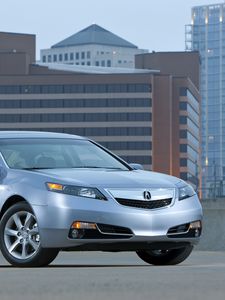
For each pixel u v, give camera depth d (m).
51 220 12.22
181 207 12.77
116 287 7.57
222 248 23.36
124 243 12.26
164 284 7.89
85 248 12.20
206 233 23.67
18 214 12.59
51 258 12.44
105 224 12.19
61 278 8.85
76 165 13.48
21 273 9.84
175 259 13.57
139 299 6.40
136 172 13.34
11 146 13.54
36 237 12.44
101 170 13.20
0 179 12.96
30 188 12.50
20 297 6.64
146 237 12.31
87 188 12.30
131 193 12.44
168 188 12.80
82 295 6.80
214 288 7.40
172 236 12.59
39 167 13.18
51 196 12.29
